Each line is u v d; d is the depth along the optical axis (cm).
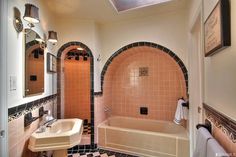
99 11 244
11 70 131
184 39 245
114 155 254
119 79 343
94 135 274
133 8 238
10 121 129
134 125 320
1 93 117
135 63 330
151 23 266
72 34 269
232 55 81
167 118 304
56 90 260
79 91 375
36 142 149
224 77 92
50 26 235
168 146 231
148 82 320
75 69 370
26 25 158
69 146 154
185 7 237
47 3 216
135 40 277
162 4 227
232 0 81
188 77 228
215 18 98
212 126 114
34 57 176
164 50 258
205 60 135
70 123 210
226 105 89
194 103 206
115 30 291
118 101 344
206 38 123
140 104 326
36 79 181
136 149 252
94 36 276
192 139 210
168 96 303
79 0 210
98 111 288
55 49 258
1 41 118
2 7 119
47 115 199
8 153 125
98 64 289
